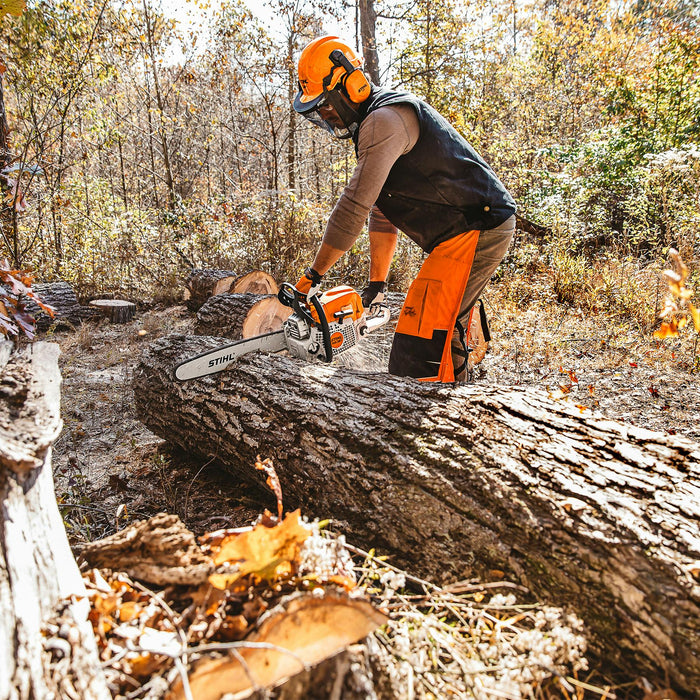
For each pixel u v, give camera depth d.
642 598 1.25
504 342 4.94
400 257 7.53
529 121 14.61
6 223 6.05
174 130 13.59
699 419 3.32
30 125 9.02
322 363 2.56
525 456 1.63
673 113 9.16
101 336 6.11
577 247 7.77
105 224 8.92
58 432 1.38
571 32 15.20
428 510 1.67
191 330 6.18
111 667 1.08
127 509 2.47
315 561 1.29
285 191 8.23
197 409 2.59
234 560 1.25
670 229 6.62
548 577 1.41
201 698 0.97
